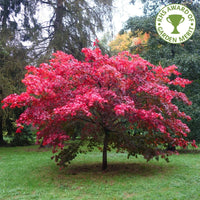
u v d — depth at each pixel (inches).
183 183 191.6
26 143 553.0
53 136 205.2
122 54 233.3
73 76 216.1
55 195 172.9
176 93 221.6
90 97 170.1
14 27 452.1
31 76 191.5
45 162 298.4
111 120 221.1
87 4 485.7
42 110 189.2
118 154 354.9
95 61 207.2
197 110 360.2
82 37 470.9
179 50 411.5
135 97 217.3
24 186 197.3
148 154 216.7
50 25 499.2
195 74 391.5
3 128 543.5
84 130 238.2
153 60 399.5
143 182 195.6
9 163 297.4
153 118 196.2
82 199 162.9
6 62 421.1
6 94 401.7
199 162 281.4
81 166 271.0
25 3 458.0
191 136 376.8
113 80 202.4
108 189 182.9
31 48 451.5
